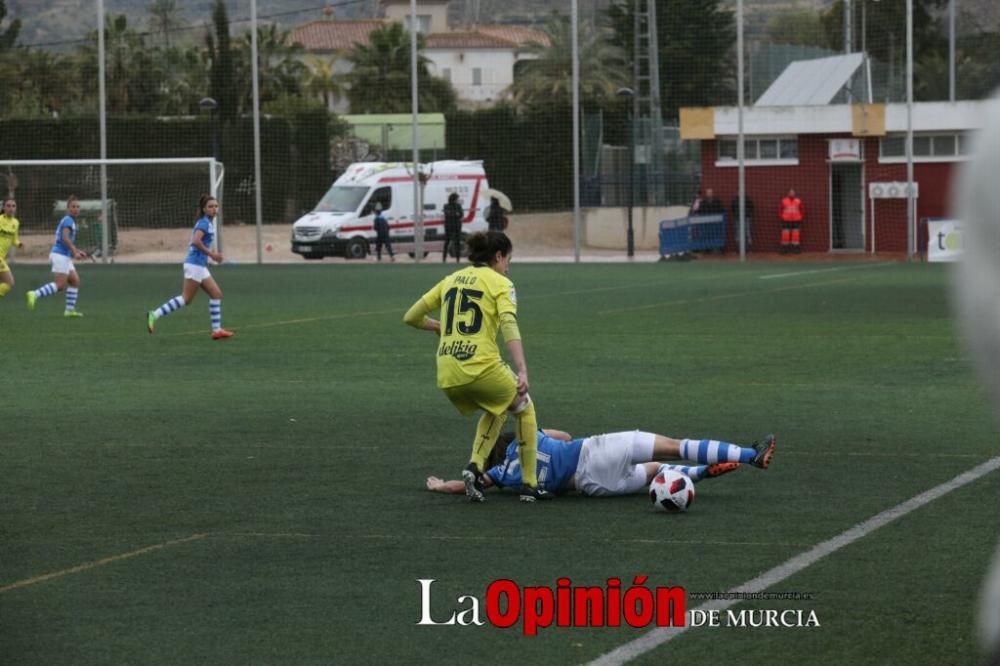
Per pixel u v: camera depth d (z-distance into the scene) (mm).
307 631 19812
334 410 44969
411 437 39344
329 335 72000
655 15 191000
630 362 58469
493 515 28344
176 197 179625
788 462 34344
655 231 190250
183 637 19547
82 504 29953
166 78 190250
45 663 18312
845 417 42219
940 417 42062
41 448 37719
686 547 25062
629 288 110750
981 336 6305
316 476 33219
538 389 49688
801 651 18406
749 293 103125
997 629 6895
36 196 173375
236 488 31703
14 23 182125
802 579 22484
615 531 26562
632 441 29891
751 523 27156
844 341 67125
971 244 6352
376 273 137250
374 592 22062
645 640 19078
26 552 25281
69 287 85812
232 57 191250
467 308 29562
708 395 47750
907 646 18531
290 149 190750
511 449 30438
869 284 113188
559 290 108688
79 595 22031
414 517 28188
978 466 33438
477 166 178625
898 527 26578
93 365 58875
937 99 198625
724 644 18812
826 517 27625
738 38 160875
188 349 65500
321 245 169000
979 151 6312
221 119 187000
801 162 167250
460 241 166375
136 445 38156
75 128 177000
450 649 18828
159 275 136375
